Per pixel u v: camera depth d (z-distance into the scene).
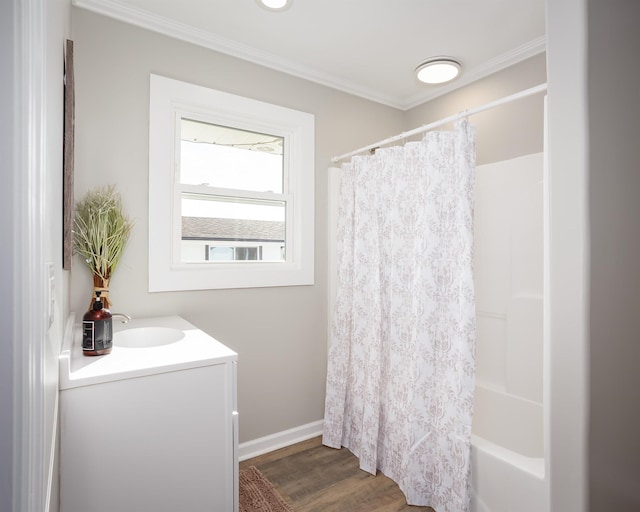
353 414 2.26
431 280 1.78
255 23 1.99
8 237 0.46
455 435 1.67
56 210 0.91
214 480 1.35
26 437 0.47
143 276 1.92
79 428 1.12
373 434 2.04
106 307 1.65
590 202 1.09
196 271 2.06
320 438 2.48
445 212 1.78
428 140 1.79
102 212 1.71
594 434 1.10
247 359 2.25
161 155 1.96
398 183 1.97
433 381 1.79
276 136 2.44
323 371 2.56
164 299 1.98
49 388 0.73
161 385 1.25
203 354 1.37
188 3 1.83
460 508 1.62
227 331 2.18
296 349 2.44
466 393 1.64
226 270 2.15
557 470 1.14
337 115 2.63
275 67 2.34
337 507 1.78
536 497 1.38
